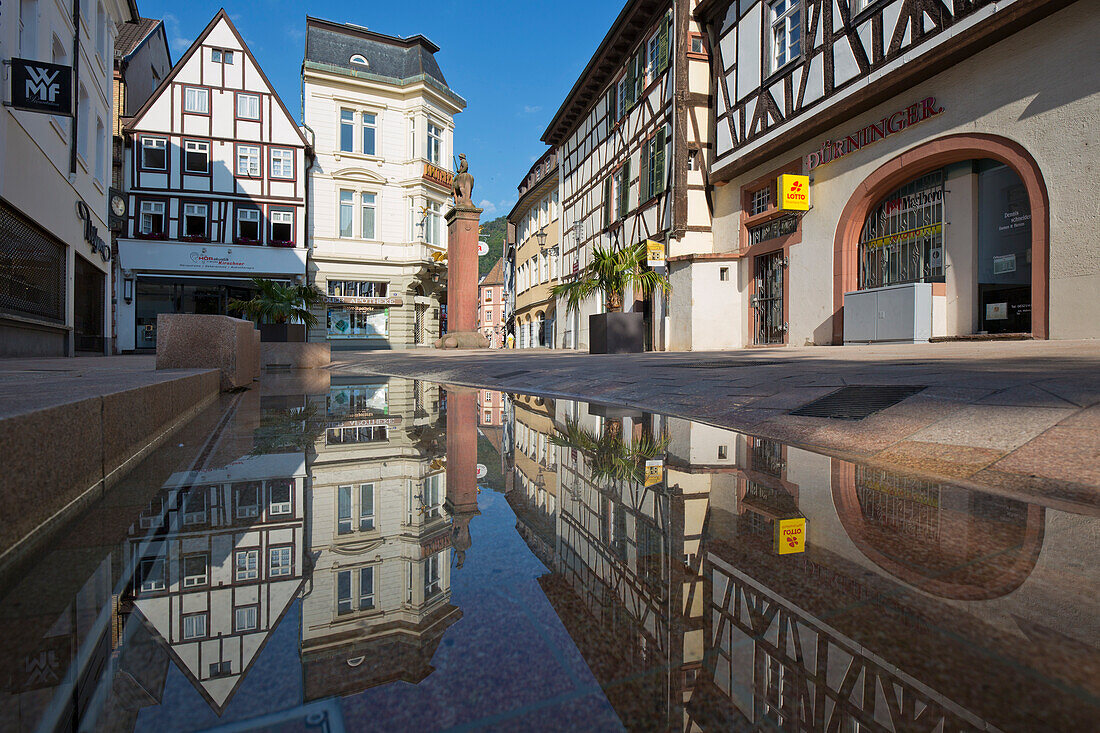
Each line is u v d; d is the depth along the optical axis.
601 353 10.23
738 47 12.16
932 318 8.11
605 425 2.75
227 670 0.57
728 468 1.74
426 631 0.66
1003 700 0.52
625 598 0.76
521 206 29.73
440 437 2.40
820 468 1.73
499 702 0.52
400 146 26.92
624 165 16.78
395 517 1.20
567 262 22.86
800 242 10.66
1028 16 6.63
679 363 5.97
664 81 14.12
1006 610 0.73
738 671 0.57
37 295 9.78
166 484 1.50
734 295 13.02
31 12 9.13
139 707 0.50
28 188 8.87
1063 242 6.48
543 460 1.89
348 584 0.81
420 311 28.08
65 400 1.28
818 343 10.23
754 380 3.67
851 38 9.12
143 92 25.39
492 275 66.94
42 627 0.67
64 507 1.19
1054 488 1.40
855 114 9.32
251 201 24.19
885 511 1.23
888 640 0.64
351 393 4.66
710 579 0.84
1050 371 2.71
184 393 2.80
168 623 0.68
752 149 11.65
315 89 25.41
